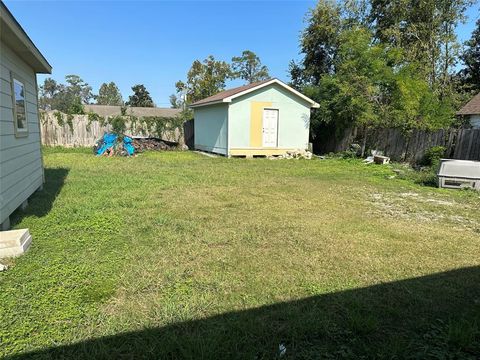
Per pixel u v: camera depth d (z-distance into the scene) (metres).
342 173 10.52
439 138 11.91
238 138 15.15
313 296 2.93
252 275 3.29
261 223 5.00
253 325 2.47
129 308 2.67
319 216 5.50
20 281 3.05
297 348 2.26
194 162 12.87
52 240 4.07
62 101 69.56
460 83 21.86
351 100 13.88
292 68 23.80
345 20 20.98
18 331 2.35
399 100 13.52
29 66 6.56
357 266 3.56
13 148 4.94
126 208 5.65
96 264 3.43
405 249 4.11
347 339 2.36
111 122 18.73
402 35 19.45
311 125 17.97
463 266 3.62
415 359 2.17
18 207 5.41
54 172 9.50
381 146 14.29
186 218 5.18
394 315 2.67
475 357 2.20
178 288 3.00
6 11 3.95
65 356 2.14
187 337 2.32
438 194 7.57
